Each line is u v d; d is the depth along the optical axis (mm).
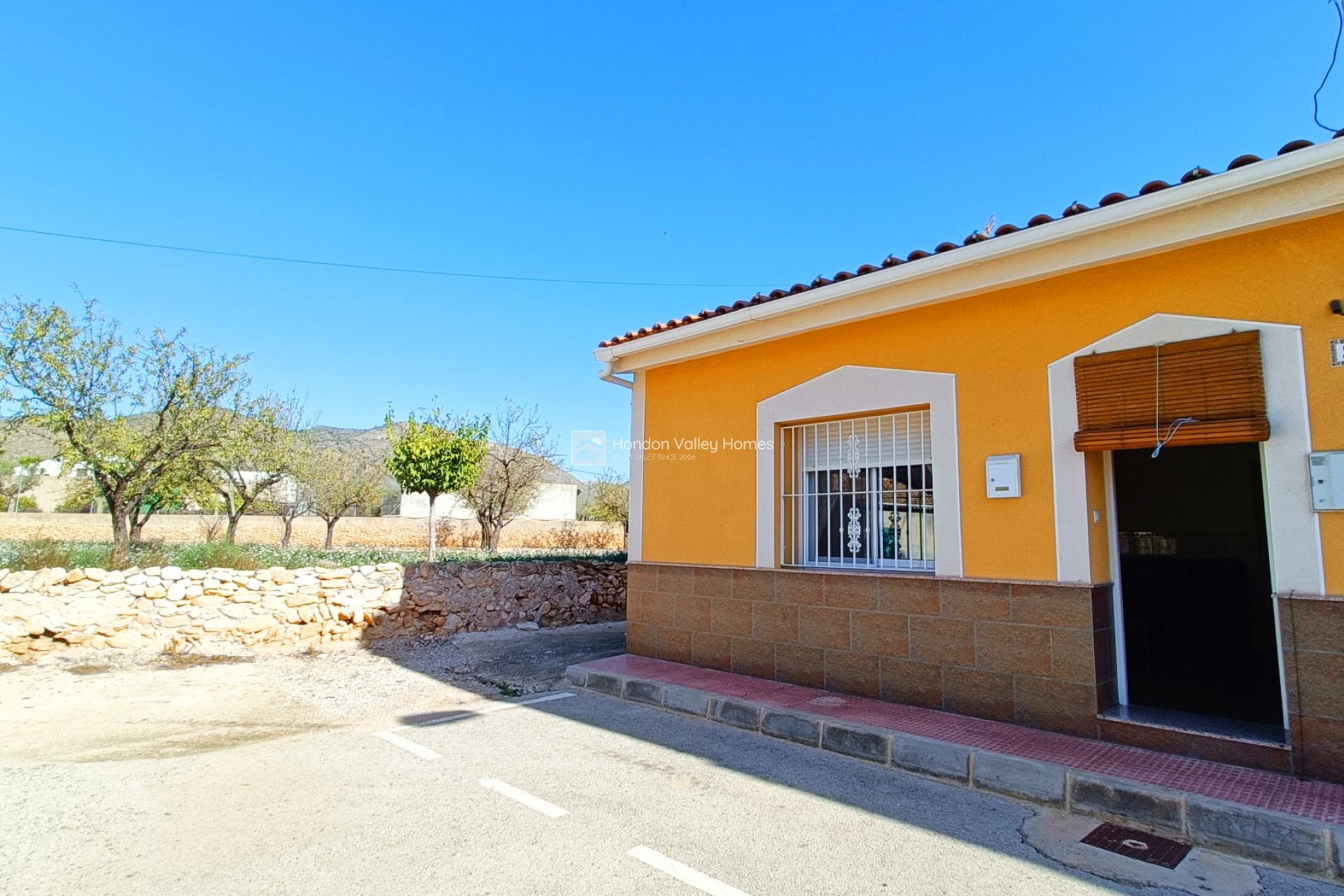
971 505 5289
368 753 4957
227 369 12914
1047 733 4777
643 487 7906
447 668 8078
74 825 3668
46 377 11188
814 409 6332
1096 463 4910
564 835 3605
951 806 4066
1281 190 3990
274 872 3170
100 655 7926
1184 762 4176
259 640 8773
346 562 11820
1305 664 3895
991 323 5293
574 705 6375
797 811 3963
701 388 7379
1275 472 4051
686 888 3078
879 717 5180
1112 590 4969
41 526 22672
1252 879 3221
